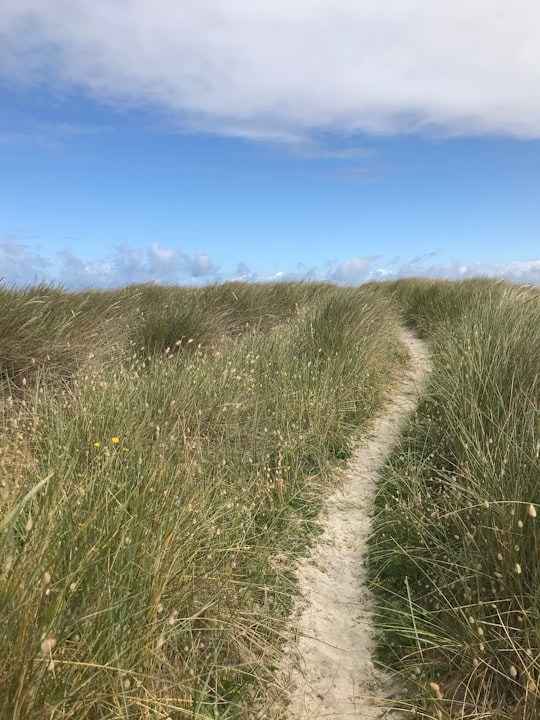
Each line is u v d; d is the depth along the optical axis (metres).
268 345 6.29
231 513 3.22
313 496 4.08
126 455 3.14
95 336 6.21
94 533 2.20
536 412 3.42
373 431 5.41
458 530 2.95
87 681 1.65
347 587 3.10
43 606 1.76
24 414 4.01
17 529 2.19
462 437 3.69
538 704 1.96
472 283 12.92
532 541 2.41
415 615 2.71
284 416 4.59
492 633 2.26
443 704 2.16
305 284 13.54
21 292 6.31
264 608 2.73
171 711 2.01
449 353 5.68
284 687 2.36
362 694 2.34
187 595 2.40
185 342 6.88
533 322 5.29
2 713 1.47
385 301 10.80
